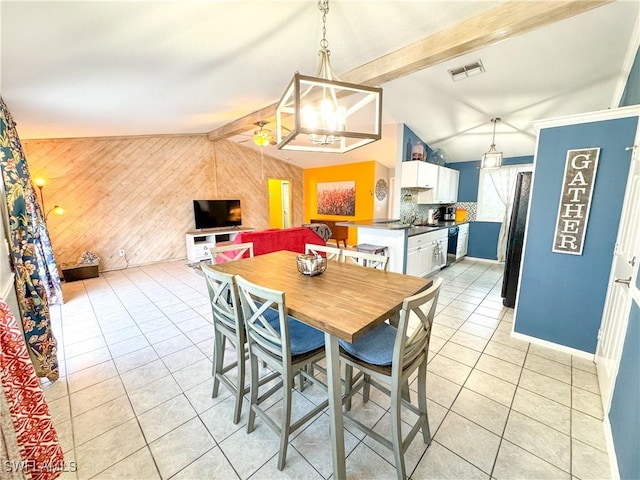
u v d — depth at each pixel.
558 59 2.51
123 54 1.97
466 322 3.11
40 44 1.65
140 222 5.52
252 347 1.61
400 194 4.79
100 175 5.02
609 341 2.00
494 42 2.11
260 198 7.50
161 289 4.20
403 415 1.79
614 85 2.86
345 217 7.91
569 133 2.28
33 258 2.04
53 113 3.08
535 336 2.65
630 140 2.04
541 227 2.50
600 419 1.75
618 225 2.15
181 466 1.48
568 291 2.43
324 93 1.51
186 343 2.69
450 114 3.99
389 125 4.69
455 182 6.18
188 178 6.09
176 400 1.95
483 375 2.19
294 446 1.60
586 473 1.42
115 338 2.78
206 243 5.97
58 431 1.69
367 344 1.52
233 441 1.63
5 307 1.09
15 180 1.95
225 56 2.25
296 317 1.39
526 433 1.65
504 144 5.03
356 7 1.83
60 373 2.24
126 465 1.48
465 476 1.41
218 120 4.84
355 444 1.61
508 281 3.49
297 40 2.15
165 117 4.04
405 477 1.37
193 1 1.52
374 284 1.79
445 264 5.37
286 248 4.54
